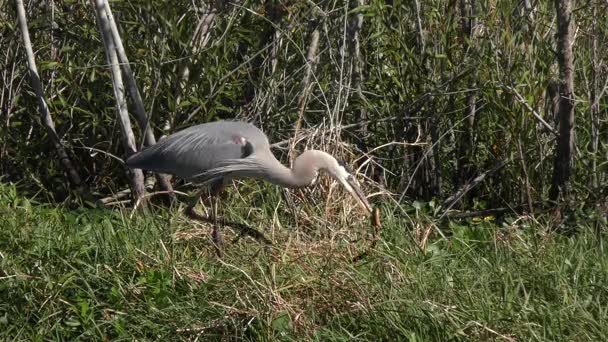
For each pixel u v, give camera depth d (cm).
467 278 973
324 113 1365
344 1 1372
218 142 1163
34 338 917
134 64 1325
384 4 1344
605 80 1337
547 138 1350
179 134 1183
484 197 1417
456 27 1371
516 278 975
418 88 1385
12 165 1444
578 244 1076
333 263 1009
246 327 906
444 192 1452
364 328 884
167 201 1352
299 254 1047
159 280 976
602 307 899
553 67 1343
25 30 1343
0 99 1450
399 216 1223
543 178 1320
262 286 938
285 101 1383
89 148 1361
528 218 1191
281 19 1394
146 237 1101
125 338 916
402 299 896
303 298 954
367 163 1355
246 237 1147
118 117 1298
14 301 969
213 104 1344
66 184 1424
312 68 1400
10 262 1006
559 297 922
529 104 1273
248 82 1415
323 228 1146
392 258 998
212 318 927
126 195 1400
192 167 1164
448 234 1245
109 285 992
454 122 1409
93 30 1370
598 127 1303
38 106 1405
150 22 1315
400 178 1429
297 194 1232
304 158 1160
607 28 1314
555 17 1352
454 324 852
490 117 1366
